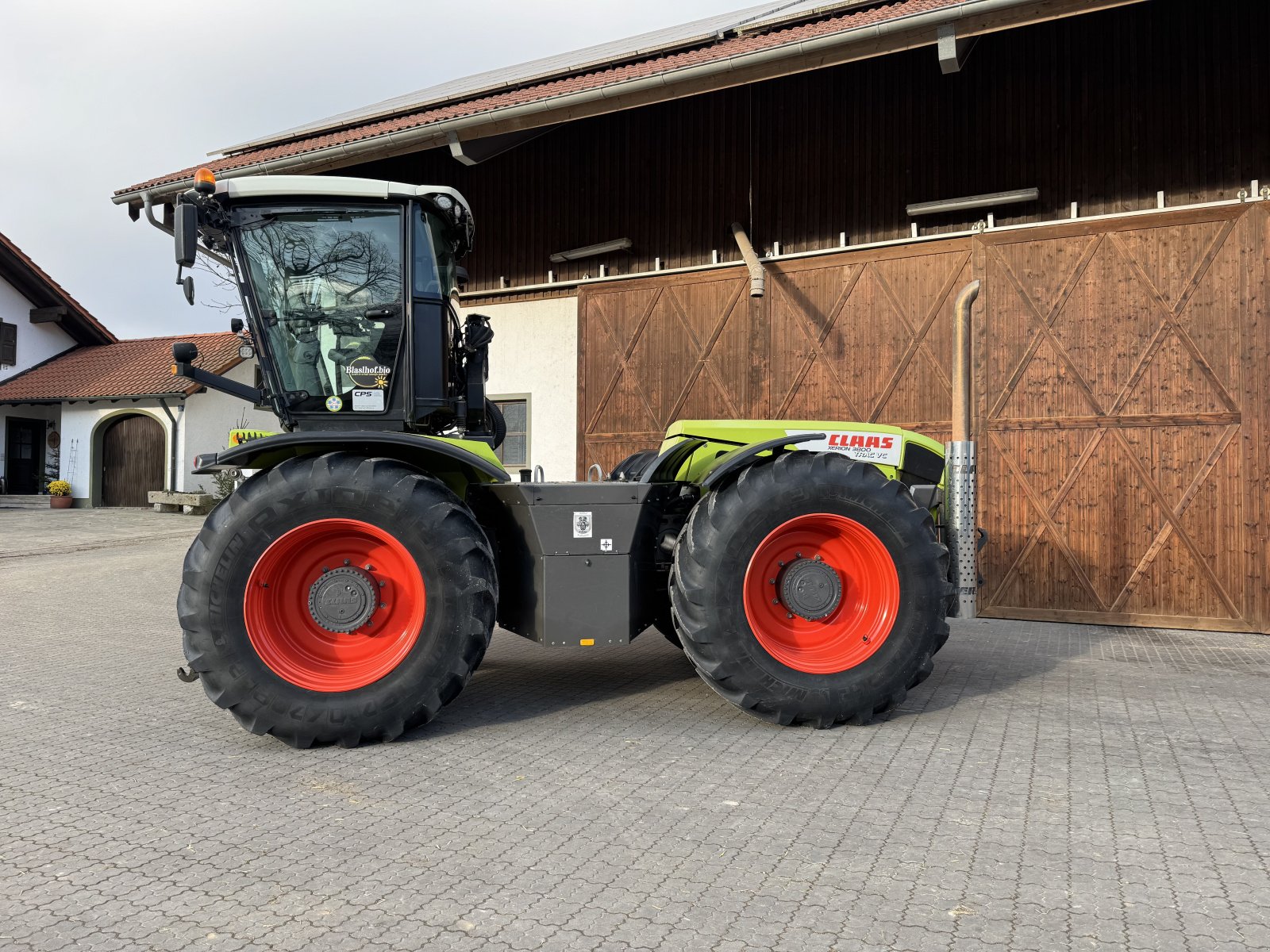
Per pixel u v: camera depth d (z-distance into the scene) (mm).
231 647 3465
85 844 2580
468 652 3650
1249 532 6352
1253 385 6344
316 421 4191
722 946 2004
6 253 20594
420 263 4199
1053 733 3754
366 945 2012
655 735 3727
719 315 8117
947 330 7219
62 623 6535
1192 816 2795
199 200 3932
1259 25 6516
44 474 20781
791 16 7324
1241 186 6531
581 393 8789
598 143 8906
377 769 3275
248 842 2596
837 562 4027
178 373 4035
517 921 2117
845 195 7809
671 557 4371
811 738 3680
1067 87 7062
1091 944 2016
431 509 3658
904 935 2053
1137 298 6664
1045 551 6922
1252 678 4879
